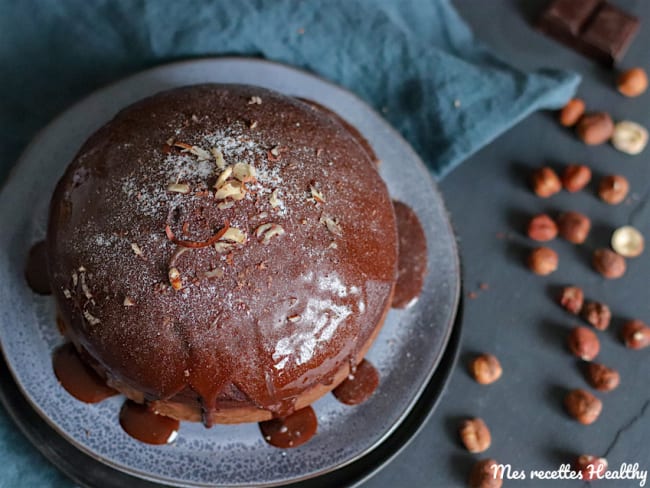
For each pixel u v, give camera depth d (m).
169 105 0.30
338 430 0.32
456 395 0.36
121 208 0.27
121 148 0.28
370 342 0.31
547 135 0.40
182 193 0.27
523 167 0.39
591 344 0.36
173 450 0.31
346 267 0.28
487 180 0.39
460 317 0.34
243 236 0.27
